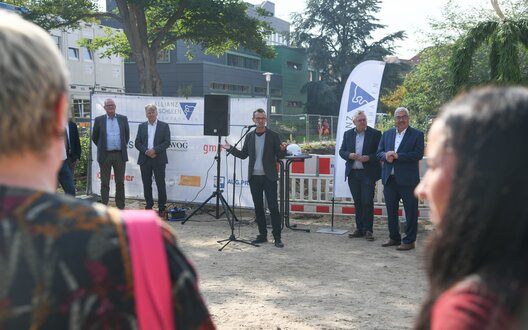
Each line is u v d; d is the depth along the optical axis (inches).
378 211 387.2
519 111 34.8
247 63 2306.8
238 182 386.9
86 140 565.3
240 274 244.8
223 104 327.3
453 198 36.4
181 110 404.2
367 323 183.2
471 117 36.3
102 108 431.2
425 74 1248.8
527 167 33.8
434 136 40.4
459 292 34.2
